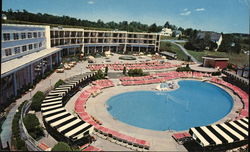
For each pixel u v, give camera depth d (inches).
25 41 1728.6
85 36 3376.0
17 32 1573.6
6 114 954.7
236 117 1160.2
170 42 4948.3
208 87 1857.8
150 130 977.5
